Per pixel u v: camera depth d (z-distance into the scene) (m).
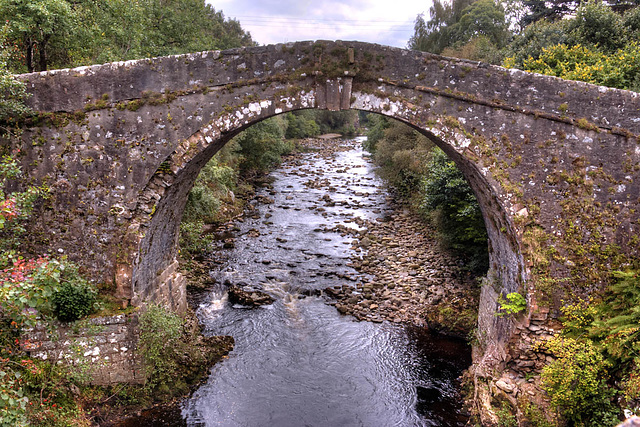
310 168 40.44
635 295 9.06
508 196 10.02
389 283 17.06
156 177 10.33
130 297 10.38
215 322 14.48
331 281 17.38
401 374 12.31
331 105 10.28
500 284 11.62
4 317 9.74
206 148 10.48
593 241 9.88
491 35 34.84
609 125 9.71
